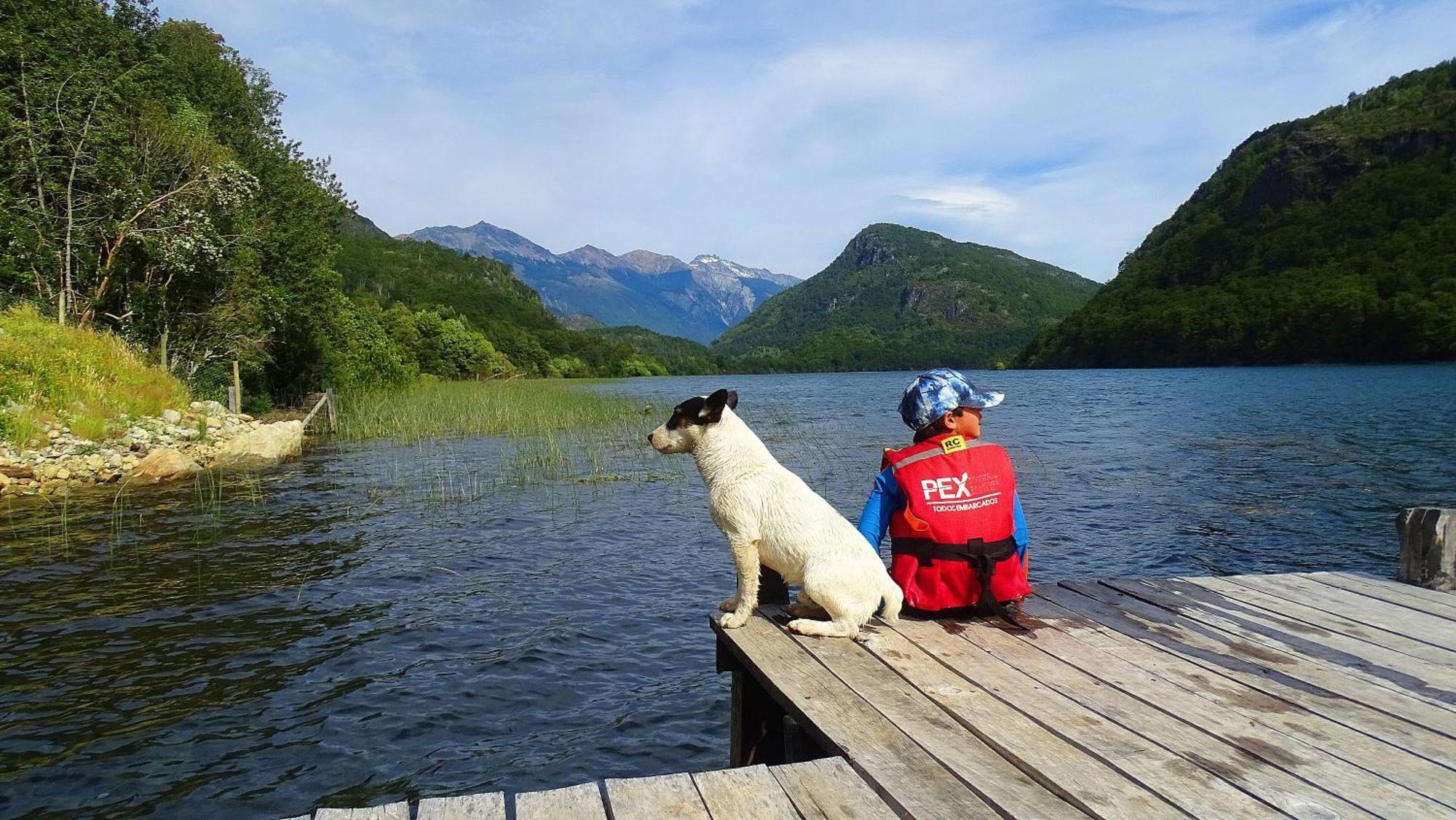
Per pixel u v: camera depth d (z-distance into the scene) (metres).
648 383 72.25
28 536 9.13
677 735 4.65
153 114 18.81
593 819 2.01
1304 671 3.01
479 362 64.50
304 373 28.00
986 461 3.68
